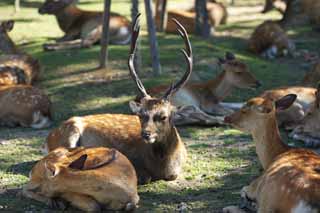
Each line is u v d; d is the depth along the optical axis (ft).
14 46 62.13
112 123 36.29
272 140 30.25
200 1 73.61
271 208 26.23
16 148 40.96
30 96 46.06
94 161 30.81
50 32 75.72
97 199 29.89
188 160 38.11
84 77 56.34
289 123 43.60
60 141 36.04
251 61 62.80
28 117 45.78
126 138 35.37
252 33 71.82
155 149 33.99
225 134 43.73
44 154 37.11
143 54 62.18
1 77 51.42
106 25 57.31
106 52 57.88
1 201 32.04
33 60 55.36
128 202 30.12
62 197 30.60
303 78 55.06
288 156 28.14
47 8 69.36
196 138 42.93
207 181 34.81
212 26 78.84
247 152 39.63
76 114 48.62
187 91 47.88
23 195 32.32
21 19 82.43
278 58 67.31
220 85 48.88
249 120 30.55
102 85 54.24
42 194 31.45
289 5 81.41
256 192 28.22
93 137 35.91
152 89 46.78
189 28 75.72
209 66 58.80
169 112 33.35
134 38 35.04
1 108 45.88
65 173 29.89
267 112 30.07
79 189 29.71
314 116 40.81
